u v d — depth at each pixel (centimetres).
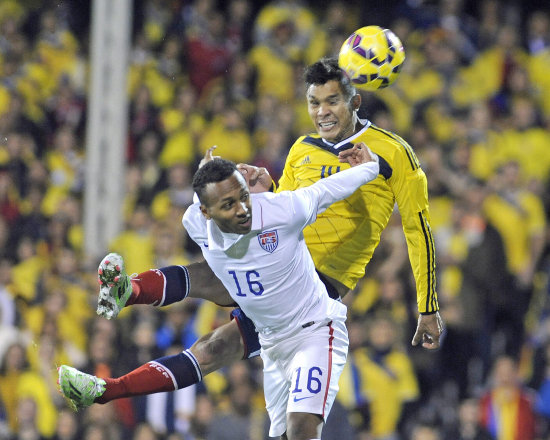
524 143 5081
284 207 1948
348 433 3306
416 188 2134
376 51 2081
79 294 4197
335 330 2055
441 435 3822
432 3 5888
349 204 2141
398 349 3900
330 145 2150
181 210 4434
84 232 4503
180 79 5522
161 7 5678
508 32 5659
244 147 5103
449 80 5425
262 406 3766
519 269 4462
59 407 3869
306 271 2020
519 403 3828
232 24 5731
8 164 4822
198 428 3741
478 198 4441
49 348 3962
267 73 5509
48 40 5597
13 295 4138
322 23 5866
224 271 2009
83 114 5334
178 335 3972
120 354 3888
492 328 4197
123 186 4541
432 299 2177
